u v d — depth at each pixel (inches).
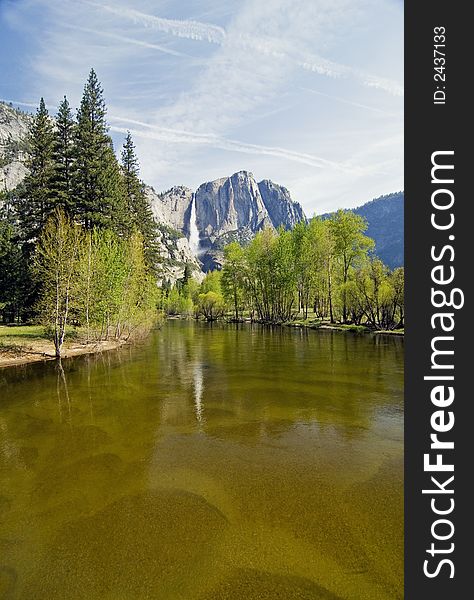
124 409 506.9
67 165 1530.5
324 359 889.5
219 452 366.0
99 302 1171.3
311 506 267.4
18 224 1587.1
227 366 819.4
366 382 649.6
